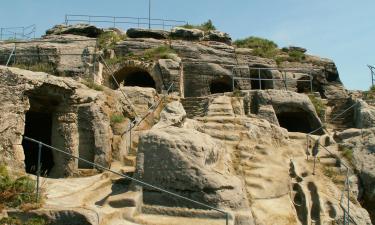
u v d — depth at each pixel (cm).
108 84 2716
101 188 1302
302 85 3073
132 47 2927
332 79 3206
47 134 1788
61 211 1044
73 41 2814
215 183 1196
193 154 1236
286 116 2406
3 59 2666
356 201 1497
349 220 1342
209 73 2834
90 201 1196
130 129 1683
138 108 2030
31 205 1063
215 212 1159
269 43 3428
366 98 2438
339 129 2205
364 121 2064
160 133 1291
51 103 1588
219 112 2044
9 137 1377
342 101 2445
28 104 1436
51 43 2727
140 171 1254
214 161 1348
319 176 1565
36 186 1199
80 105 1584
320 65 3186
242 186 1321
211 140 1359
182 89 2736
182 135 1287
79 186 1314
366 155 1697
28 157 1814
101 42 3000
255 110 2211
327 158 1711
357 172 1650
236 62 2986
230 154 1589
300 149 1800
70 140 1541
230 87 3103
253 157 1592
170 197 1210
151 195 1223
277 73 2939
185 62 2822
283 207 1335
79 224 1034
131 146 1680
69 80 1575
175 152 1241
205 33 3300
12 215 1046
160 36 3180
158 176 1234
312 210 1391
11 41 2864
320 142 1852
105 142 1555
